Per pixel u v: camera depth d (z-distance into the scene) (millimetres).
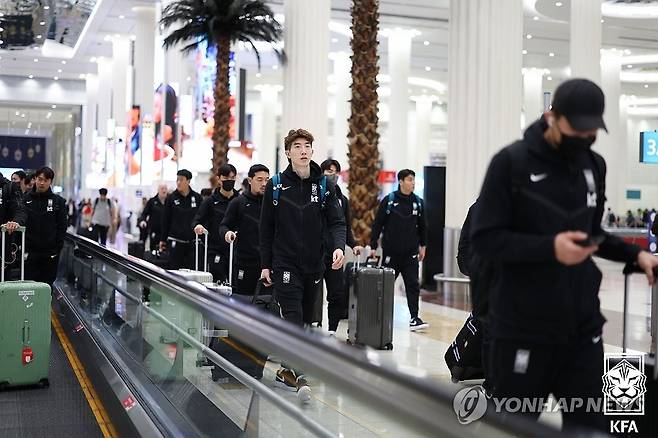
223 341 3674
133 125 28922
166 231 10500
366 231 12211
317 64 13867
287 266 5457
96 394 6180
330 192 5586
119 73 35906
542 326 2441
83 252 9383
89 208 27703
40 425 5277
